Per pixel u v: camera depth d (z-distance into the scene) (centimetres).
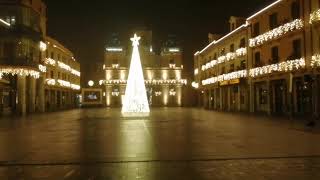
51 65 6700
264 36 4238
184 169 1085
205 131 2284
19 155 1366
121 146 1593
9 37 4784
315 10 3225
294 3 3656
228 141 1739
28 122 3369
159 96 9744
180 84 9750
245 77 4931
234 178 954
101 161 1224
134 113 4078
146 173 1034
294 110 3734
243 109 5319
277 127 2544
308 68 3366
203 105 8356
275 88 4253
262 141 1725
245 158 1250
